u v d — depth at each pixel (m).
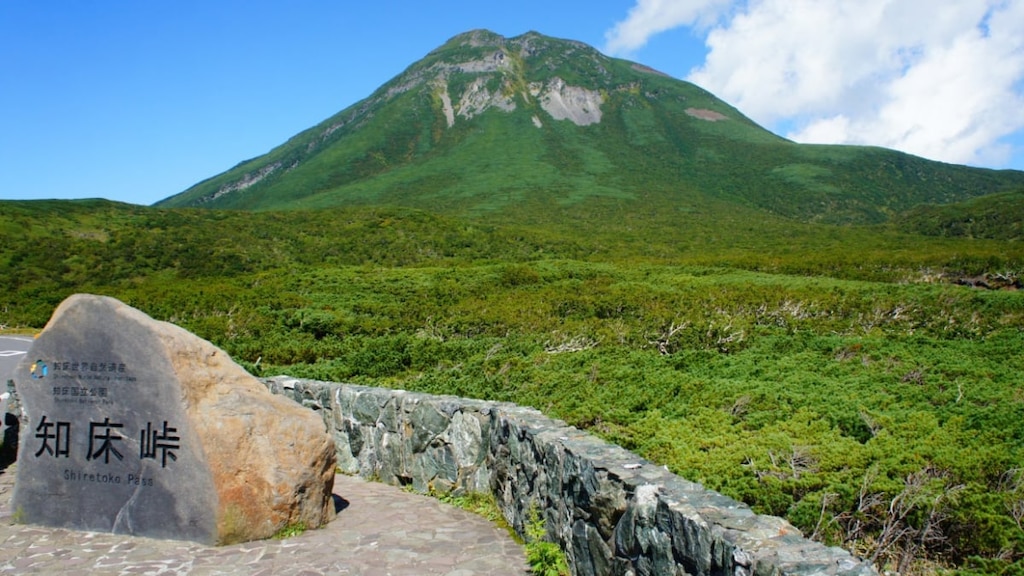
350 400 9.31
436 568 5.88
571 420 10.43
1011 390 11.45
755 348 17.86
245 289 39.09
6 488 8.01
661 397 11.66
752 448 8.21
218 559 5.99
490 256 61.03
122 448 6.53
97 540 6.36
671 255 62.72
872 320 24.69
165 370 6.48
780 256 53.06
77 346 6.68
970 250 52.34
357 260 57.56
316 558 6.04
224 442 6.43
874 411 9.98
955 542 6.17
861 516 6.37
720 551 3.98
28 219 56.22
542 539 6.12
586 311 28.98
